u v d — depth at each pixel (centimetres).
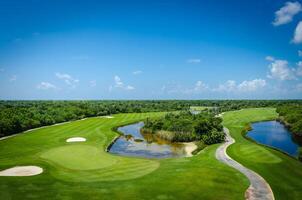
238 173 3572
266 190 3014
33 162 4119
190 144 6594
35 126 8306
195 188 3017
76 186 3062
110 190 2945
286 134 8200
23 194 2808
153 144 6600
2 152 4900
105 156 4672
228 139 6600
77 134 7225
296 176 3528
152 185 3103
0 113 7981
